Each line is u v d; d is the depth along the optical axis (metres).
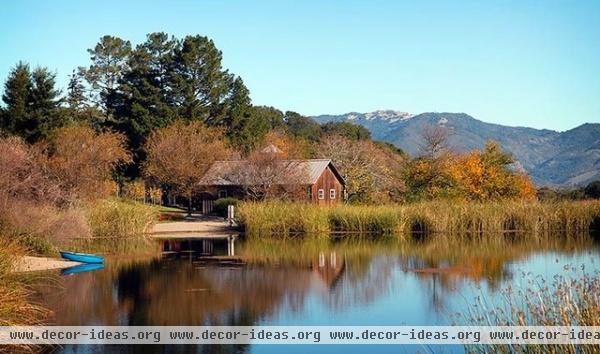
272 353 13.72
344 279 22.83
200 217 51.97
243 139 73.19
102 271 24.50
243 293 20.23
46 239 26.92
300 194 49.50
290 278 23.11
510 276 21.95
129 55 76.62
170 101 70.31
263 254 30.36
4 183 27.78
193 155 56.75
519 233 39.62
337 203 48.69
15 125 49.38
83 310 17.55
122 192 62.97
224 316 17.12
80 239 33.28
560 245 32.72
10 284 14.51
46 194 31.84
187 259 28.34
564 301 10.70
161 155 56.44
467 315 15.79
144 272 24.39
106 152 49.03
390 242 35.62
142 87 68.44
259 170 49.91
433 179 51.47
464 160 53.75
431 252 30.61
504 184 52.28
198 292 20.33
